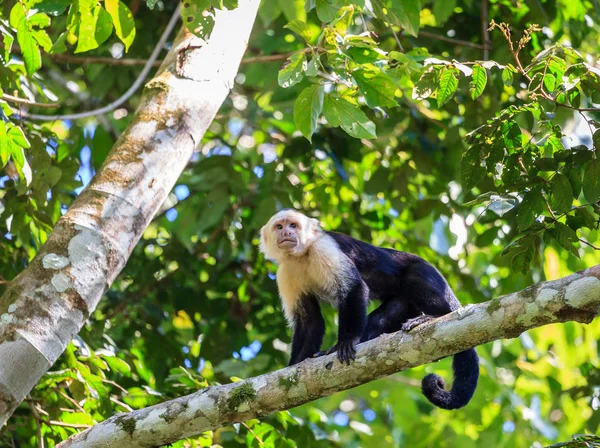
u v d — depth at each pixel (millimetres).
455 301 11758
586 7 15758
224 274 16656
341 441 17797
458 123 15961
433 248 17609
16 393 7352
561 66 8961
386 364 8055
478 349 17906
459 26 15664
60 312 7637
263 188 15188
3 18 11484
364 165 17703
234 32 9469
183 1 8578
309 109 9281
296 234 11352
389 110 15477
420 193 17156
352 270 11070
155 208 8477
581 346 18766
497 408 18266
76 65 16922
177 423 8328
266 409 8352
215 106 9156
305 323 11789
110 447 8344
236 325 16078
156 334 15398
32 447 12312
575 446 8094
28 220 12414
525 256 8945
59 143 13750
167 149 8656
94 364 11891
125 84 15758
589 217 8734
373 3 10797
